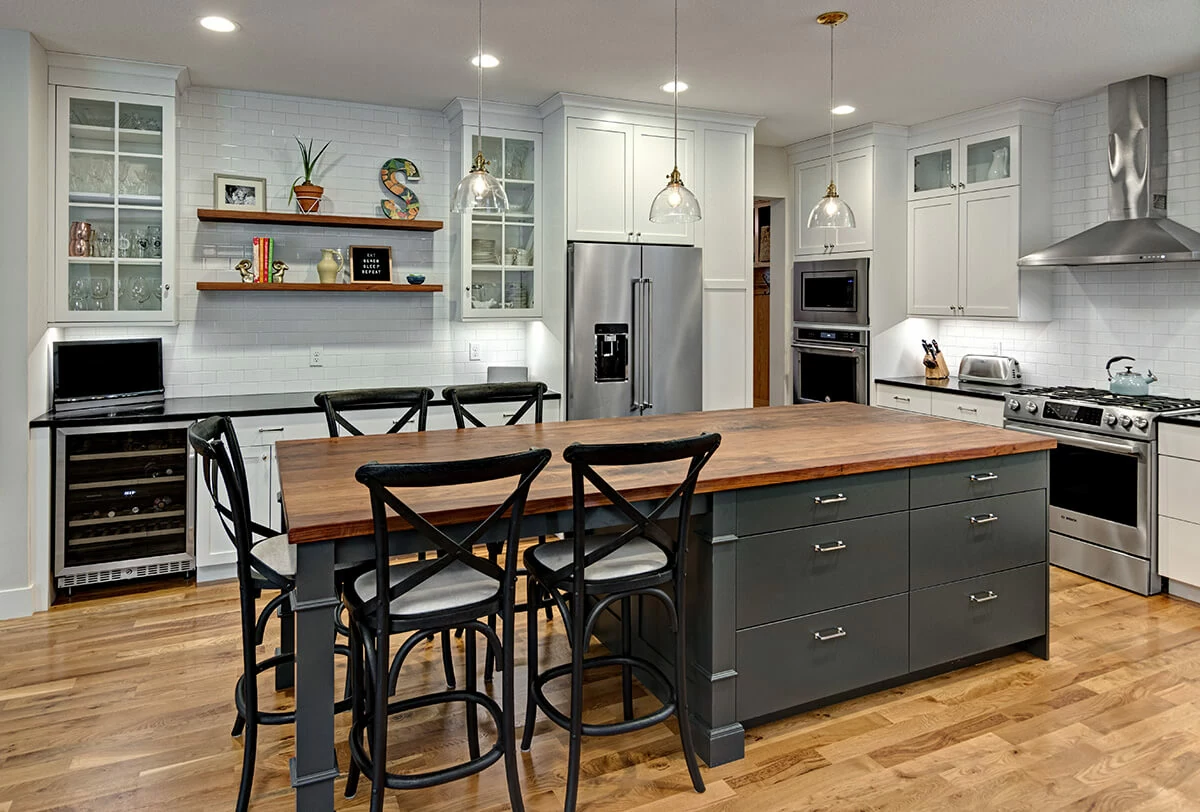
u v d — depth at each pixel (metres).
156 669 3.00
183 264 4.36
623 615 2.58
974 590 2.92
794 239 6.04
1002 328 5.20
